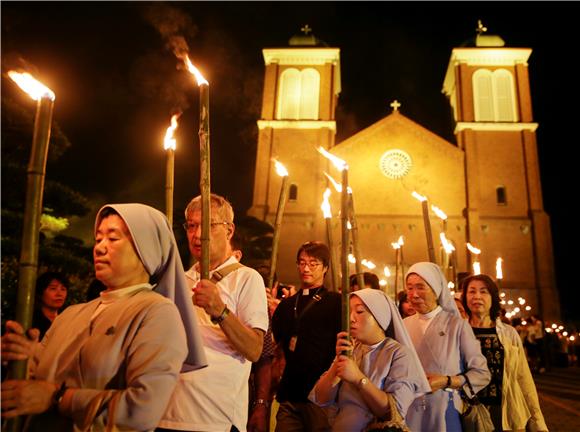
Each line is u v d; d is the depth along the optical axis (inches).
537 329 808.3
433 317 160.9
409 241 1278.3
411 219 1291.8
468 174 1317.7
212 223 121.7
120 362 80.8
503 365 174.7
